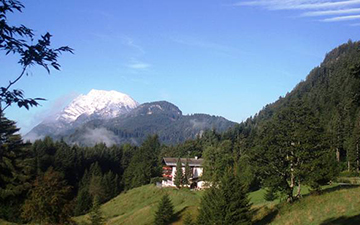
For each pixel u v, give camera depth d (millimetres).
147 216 62344
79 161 121938
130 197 91250
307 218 30625
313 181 37375
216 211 34500
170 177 101438
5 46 6660
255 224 36469
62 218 38125
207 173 73312
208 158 75125
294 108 40844
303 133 37750
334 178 38969
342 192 35719
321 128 39750
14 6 6621
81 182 112938
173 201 71000
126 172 123562
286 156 39125
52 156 107750
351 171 76750
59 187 39219
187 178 90312
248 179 61844
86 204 82688
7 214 44094
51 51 6926
